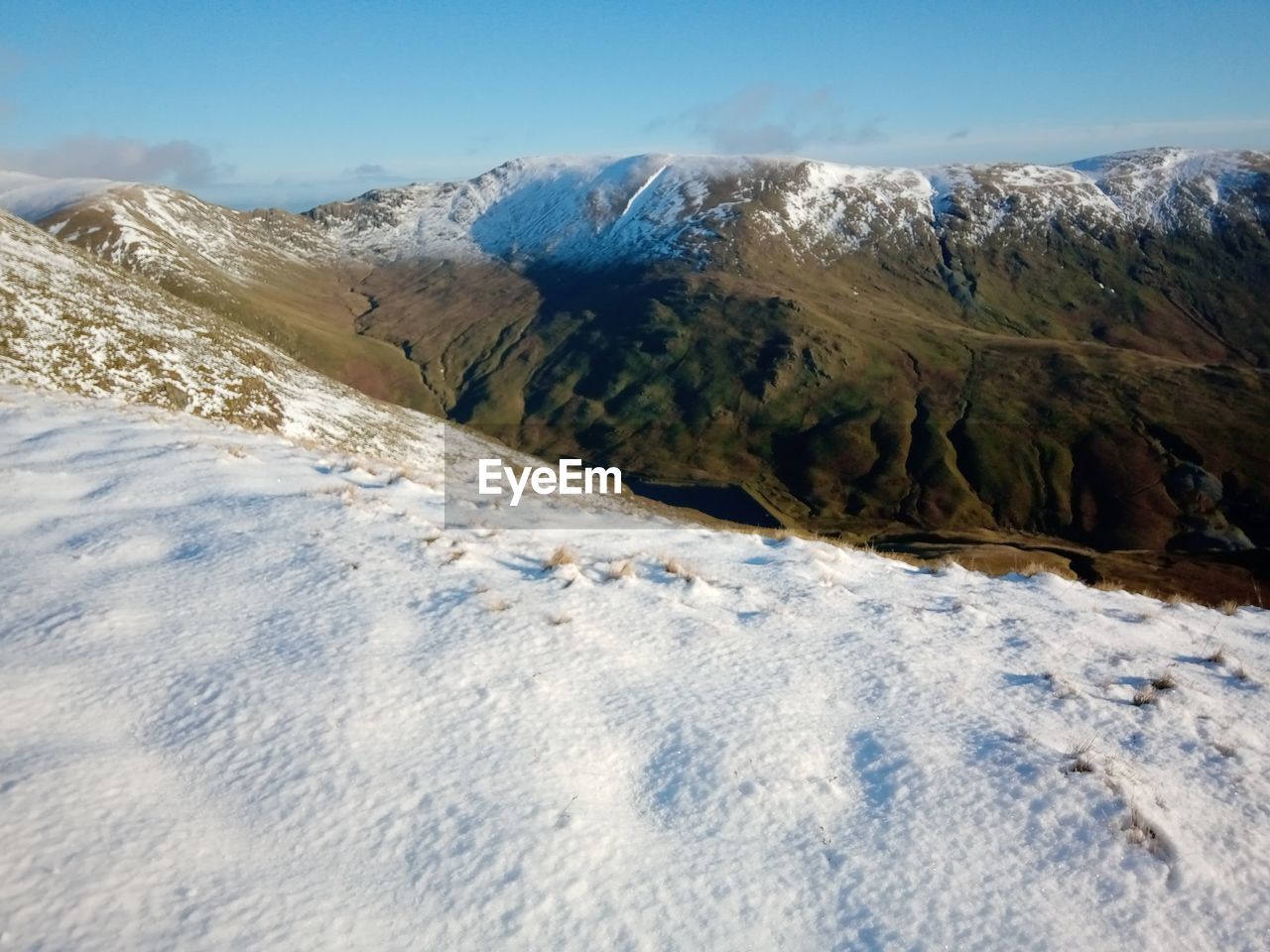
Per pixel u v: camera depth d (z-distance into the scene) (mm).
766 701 7598
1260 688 9250
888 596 11484
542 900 4906
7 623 7793
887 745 6992
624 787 6195
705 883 5234
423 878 4988
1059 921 5117
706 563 12289
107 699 6609
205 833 5172
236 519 11570
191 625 8078
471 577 9875
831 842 5730
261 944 4340
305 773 5867
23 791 5254
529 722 6828
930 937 4910
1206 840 6020
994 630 10352
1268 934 5160
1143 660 9750
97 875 4668
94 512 11695
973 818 6055
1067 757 6922
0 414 18969
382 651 7742
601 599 9719
